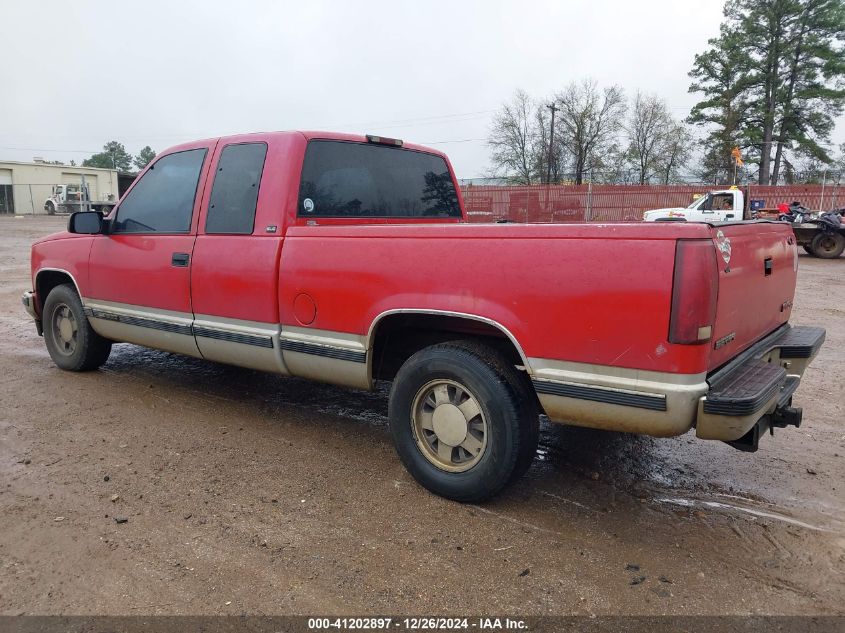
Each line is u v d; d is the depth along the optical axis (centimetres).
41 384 555
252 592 270
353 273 362
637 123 6109
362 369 369
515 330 308
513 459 322
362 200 451
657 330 272
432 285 331
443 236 329
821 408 519
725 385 287
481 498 339
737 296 305
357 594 269
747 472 396
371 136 461
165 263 461
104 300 522
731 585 279
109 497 351
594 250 285
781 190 3303
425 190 513
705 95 5625
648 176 6162
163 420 471
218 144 444
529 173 6212
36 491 357
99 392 534
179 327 460
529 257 302
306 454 412
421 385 349
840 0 5075
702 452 428
